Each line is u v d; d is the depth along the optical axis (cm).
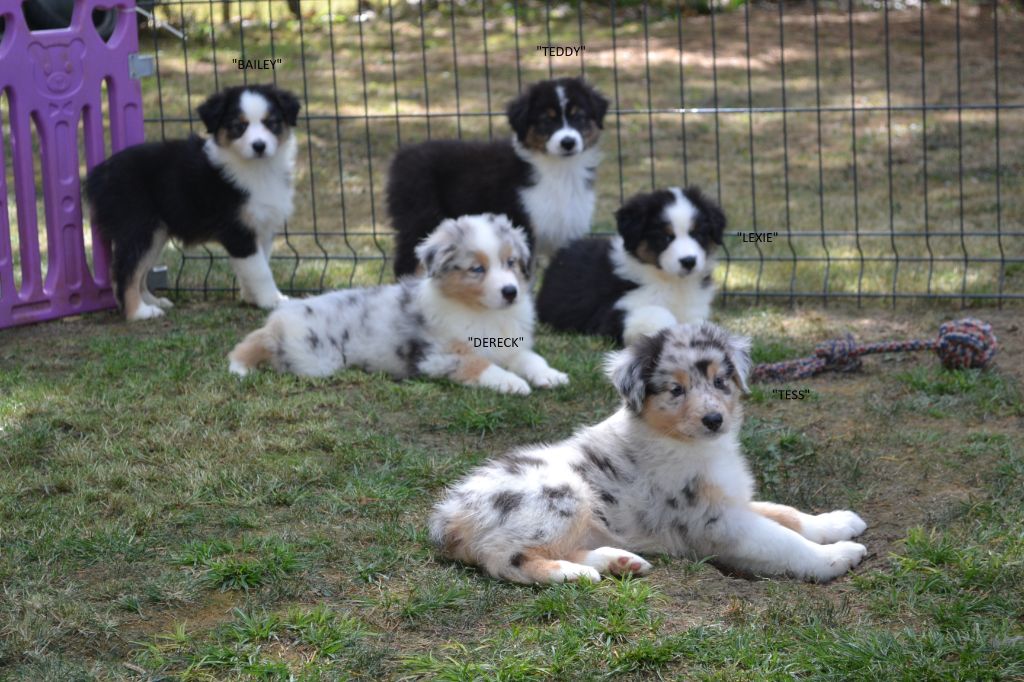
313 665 351
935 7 1906
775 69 1578
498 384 606
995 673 333
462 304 621
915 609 377
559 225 783
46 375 638
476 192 784
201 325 743
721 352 428
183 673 348
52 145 745
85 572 416
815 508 478
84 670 352
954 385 595
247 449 527
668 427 419
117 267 755
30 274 746
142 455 521
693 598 390
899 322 729
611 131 1327
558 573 391
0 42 733
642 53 1700
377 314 634
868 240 924
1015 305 753
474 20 1961
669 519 422
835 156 1204
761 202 1048
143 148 770
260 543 431
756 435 535
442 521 418
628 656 348
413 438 550
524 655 350
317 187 1138
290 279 851
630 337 680
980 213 977
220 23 1891
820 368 635
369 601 390
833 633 358
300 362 632
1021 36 1695
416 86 1528
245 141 745
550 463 421
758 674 337
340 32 1883
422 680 344
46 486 487
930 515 457
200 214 764
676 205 689
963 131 1266
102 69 775
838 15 1906
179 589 398
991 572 394
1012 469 488
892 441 532
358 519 459
